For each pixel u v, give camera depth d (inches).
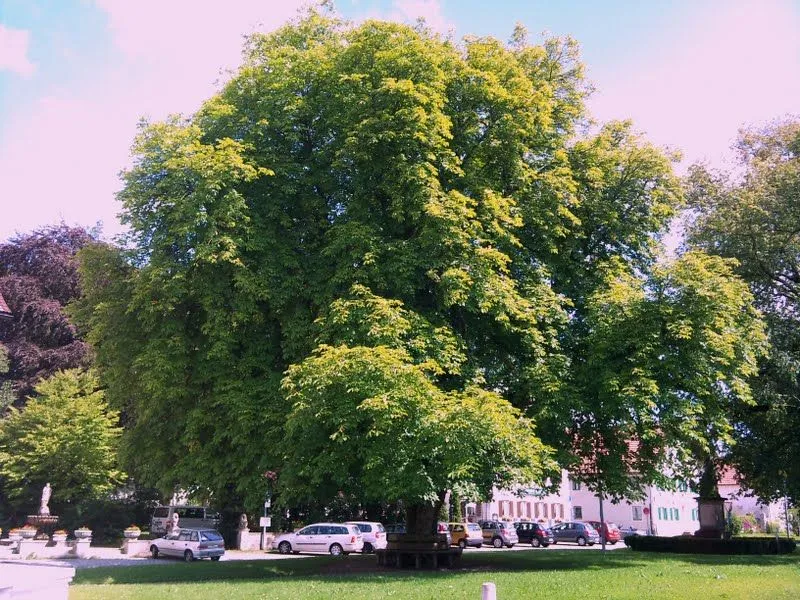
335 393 649.0
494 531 1819.6
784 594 507.2
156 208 788.6
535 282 812.0
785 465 1131.3
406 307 748.0
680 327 721.6
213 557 1284.4
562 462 771.4
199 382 759.1
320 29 925.8
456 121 831.1
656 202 908.0
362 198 802.2
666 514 2935.5
